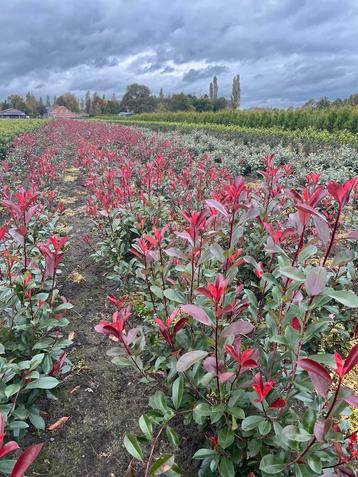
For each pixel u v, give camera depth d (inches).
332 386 101.9
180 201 190.1
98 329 72.6
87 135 749.3
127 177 197.0
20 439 89.7
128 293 144.0
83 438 91.4
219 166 366.0
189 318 81.3
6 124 955.3
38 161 388.5
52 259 97.0
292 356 65.8
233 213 93.0
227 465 66.2
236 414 64.7
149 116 1883.6
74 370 112.6
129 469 55.3
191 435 88.7
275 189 140.5
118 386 106.5
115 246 158.6
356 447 66.4
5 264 122.6
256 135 706.8
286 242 131.1
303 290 100.8
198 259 89.8
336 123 813.9
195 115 1451.8
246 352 61.1
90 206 191.9
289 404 70.1
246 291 82.1
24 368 79.7
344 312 113.7
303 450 60.1
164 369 84.1
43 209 199.5
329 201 164.6
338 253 65.2
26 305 100.2
